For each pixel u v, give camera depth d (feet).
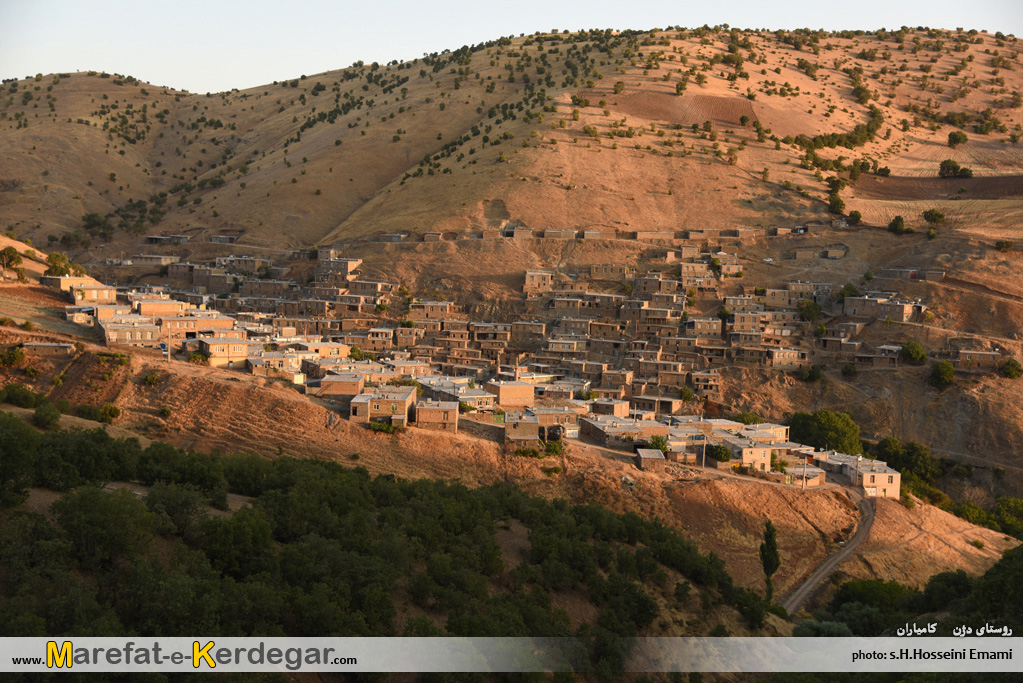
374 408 417.90
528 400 523.70
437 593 220.43
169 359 450.30
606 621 241.76
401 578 226.99
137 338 461.78
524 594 241.35
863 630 313.94
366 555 224.53
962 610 299.99
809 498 413.59
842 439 555.69
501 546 279.69
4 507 199.72
